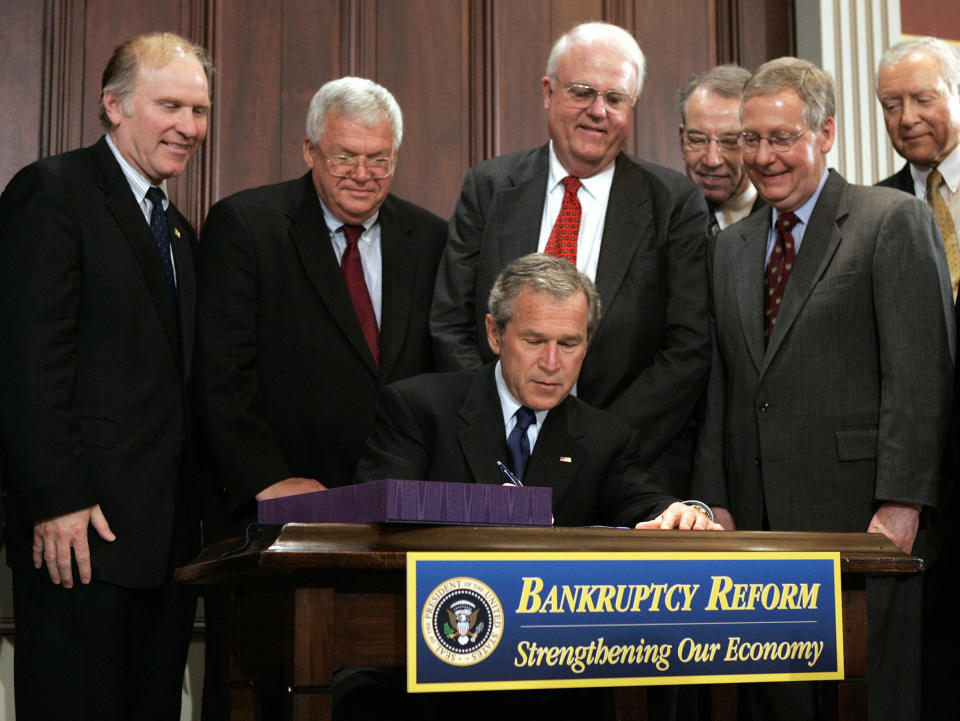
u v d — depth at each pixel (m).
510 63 3.81
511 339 2.26
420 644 1.47
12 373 2.49
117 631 2.53
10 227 2.60
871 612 2.49
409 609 1.47
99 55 3.46
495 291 2.30
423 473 2.32
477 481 2.26
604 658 1.57
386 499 1.50
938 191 3.19
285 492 2.68
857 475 2.55
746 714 2.48
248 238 2.87
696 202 2.97
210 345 2.79
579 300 2.24
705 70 4.00
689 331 2.84
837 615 1.71
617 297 2.82
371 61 3.70
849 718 1.75
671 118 3.94
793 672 1.68
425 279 3.03
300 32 3.65
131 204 2.73
